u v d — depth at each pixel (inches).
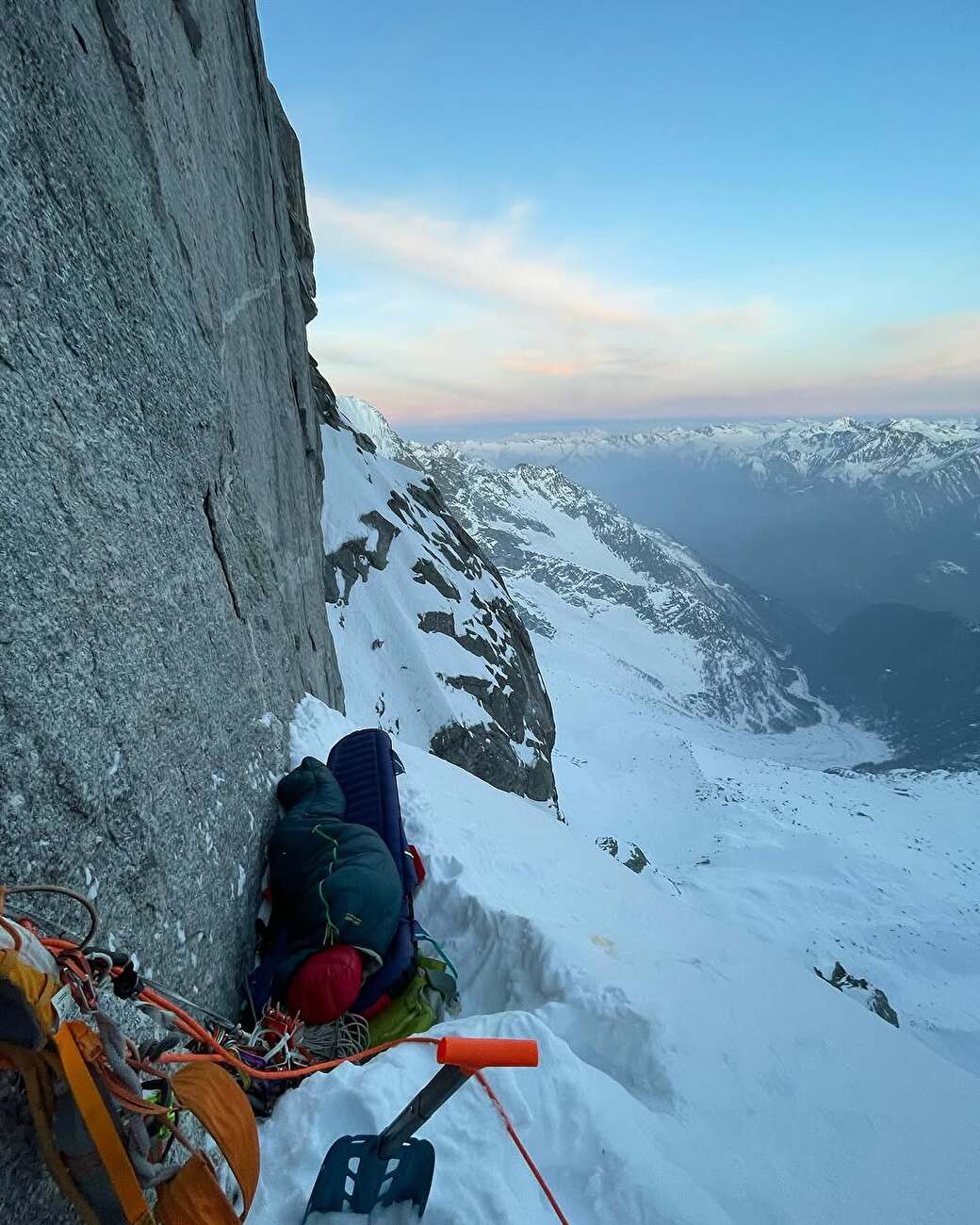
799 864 3580.2
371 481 1381.6
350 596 1181.1
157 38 193.5
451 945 187.8
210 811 146.9
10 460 97.5
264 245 342.6
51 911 88.4
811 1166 128.0
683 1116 132.3
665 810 4222.4
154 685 128.9
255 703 201.5
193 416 179.3
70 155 128.0
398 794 226.5
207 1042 85.4
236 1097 71.9
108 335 136.8
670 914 233.0
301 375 449.1
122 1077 60.8
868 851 4111.7
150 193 174.4
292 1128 105.7
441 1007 159.9
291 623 335.9
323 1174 91.0
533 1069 120.8
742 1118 135.6
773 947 224.5
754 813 4311.0
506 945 180.7
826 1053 162.4
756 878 3206.2
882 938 2815.0
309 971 139.0
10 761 86.1
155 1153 65.6
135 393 145.7
